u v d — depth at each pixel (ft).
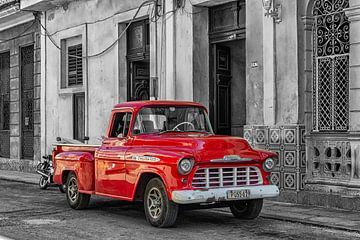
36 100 70.74
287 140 39.75
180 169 28.48
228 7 47.32
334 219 32.68
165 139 31.12
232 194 29.43
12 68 76.28
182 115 34.32
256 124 42.32
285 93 40.14
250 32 42.78
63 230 30.25
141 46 55.11
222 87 50.03
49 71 67.82
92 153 36.65
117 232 29.50
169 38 50.21
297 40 39.37
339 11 37.81
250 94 42.78
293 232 29.30
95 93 59.77
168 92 50.39
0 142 80.38
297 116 39.32
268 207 37.40
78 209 37.76
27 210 37.63
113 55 57.16
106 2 58.18
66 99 65.36
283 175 40.06
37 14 69.31
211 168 29.40
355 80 36.19
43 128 68.74
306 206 37.81
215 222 32.27
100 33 59.11
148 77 56.59
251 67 42.63
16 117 75.31
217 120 49.37
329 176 38.45
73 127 64.28
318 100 39.40
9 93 77.92
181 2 49.16
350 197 36.11
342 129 37.81
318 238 27.78
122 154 32.65
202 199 28.66
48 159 51.85
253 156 30.48
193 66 48.29
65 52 65.98
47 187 52.90
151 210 30.78
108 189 33.99
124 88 56.70
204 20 48.85
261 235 28.48
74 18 63.10
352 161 36.45
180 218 33.63
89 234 29.07
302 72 39.50
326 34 38.91
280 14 40.34
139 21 55.36
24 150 74.59
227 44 50.39
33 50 72.08
